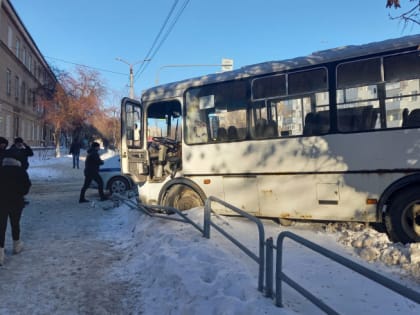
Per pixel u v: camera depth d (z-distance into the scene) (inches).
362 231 239.1
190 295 161.8
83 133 1705.2
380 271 188.2
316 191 254.5
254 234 253.1
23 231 305.9
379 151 235.1
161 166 326.6
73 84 1396.4
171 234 239.5
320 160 253.0
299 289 131.2
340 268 196.4
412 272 183.8
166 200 319.9
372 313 149.3
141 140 338.3
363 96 241.3
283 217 266.5
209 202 231.3
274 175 270.2
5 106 1339.8
